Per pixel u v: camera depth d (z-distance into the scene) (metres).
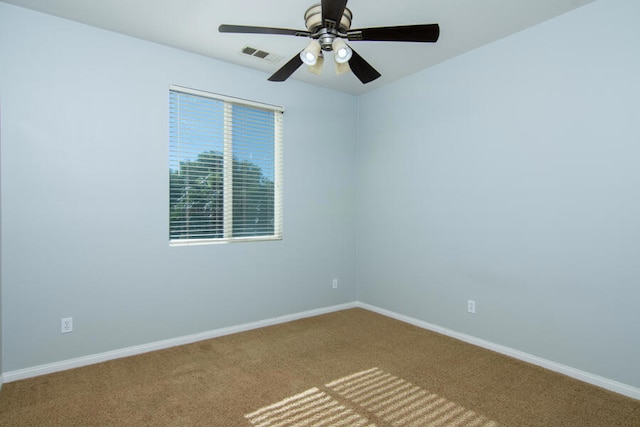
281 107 3.50
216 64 3.12
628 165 2.14
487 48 2.84
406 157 3.54
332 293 3.93
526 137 2.61
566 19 2.38
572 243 2.38
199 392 2.18
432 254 3.29
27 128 2.35
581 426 1.85
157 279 2.84
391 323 3.52
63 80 2.47
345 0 1.64
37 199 2.39
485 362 2.61
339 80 3.62
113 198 2.65
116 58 2.66
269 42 2.80
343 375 2.41
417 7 2.30
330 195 3.90
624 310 2.16
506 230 2.73
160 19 2.47
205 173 3.10
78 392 2.17
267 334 3.21
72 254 2.51
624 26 2.15
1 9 2.27
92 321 2.58
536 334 2.56
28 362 2.36
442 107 3.19
